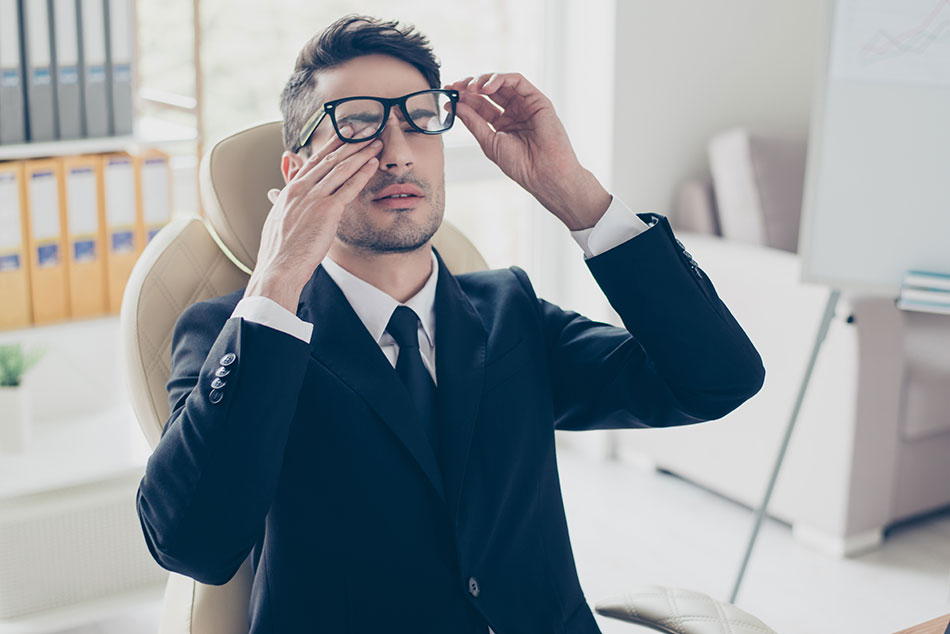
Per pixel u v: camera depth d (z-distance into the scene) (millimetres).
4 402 2182
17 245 2129
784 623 2236
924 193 1994
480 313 1271
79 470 2127
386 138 1149
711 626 1184
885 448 2498
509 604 1155
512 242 3170
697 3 3014
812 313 2471
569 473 3008
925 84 1954
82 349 2445
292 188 1108
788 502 2602
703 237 2922
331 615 1114
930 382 2508
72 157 2166
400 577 1118
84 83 2164
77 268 2205
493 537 1166
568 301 3172
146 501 1051
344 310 1167
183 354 1188
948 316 2816
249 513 1022
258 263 1107
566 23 3020
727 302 2693
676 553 2539
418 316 1207
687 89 3053
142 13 2451
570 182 1224
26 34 2080
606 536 2623
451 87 1235
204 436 1010
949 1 1918
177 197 2348
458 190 3041
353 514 1115
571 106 3062
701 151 3129
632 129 2963
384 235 1159
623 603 1254
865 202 2045
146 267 1425
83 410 2477
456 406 1165
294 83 1206
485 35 2980
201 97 2252
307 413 1124
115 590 2156
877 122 2006
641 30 2912
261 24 2656
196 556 1025
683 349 1184
